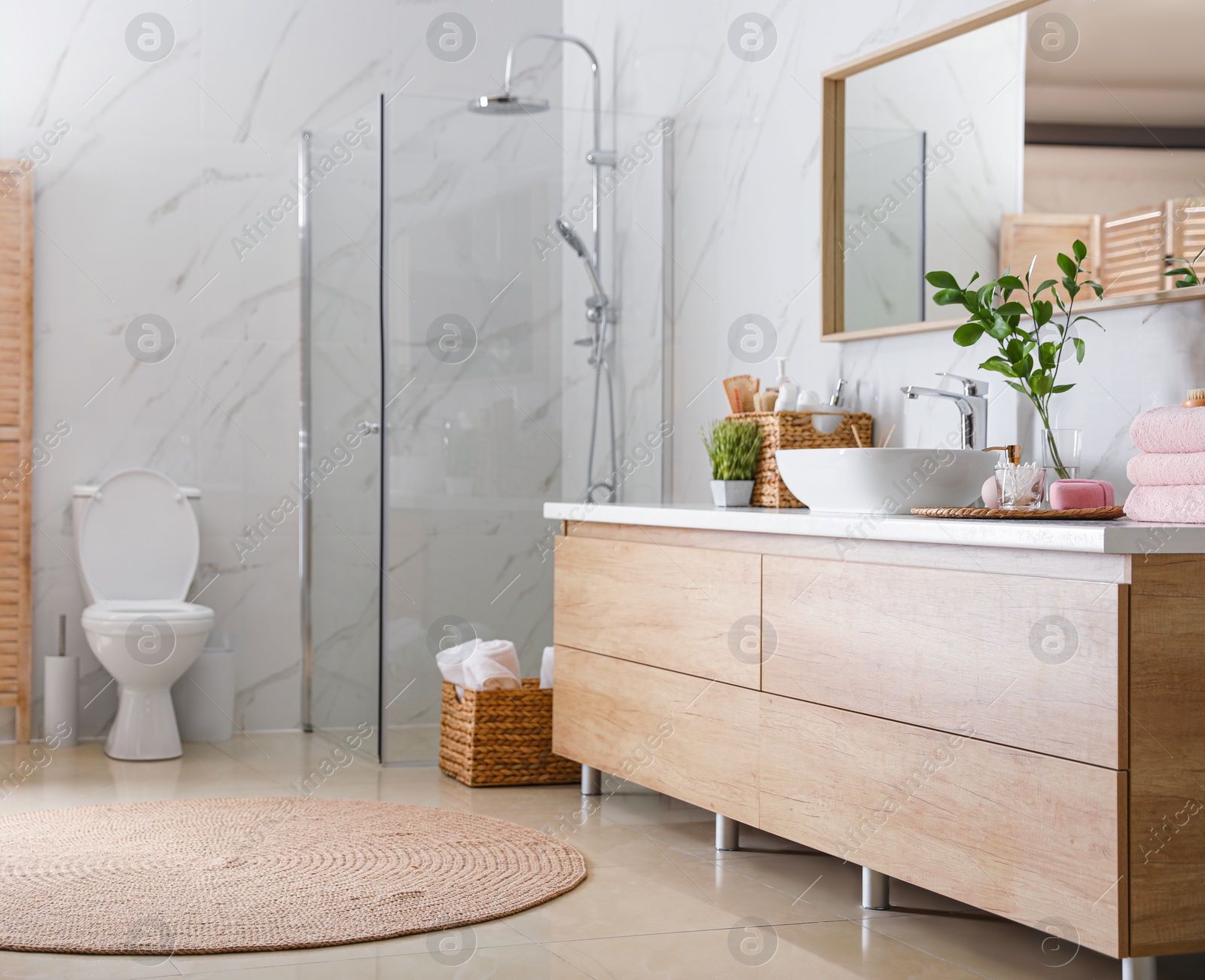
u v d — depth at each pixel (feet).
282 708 14.46
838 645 7.74
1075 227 8.71
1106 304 8.41
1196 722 6.13
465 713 11.69
